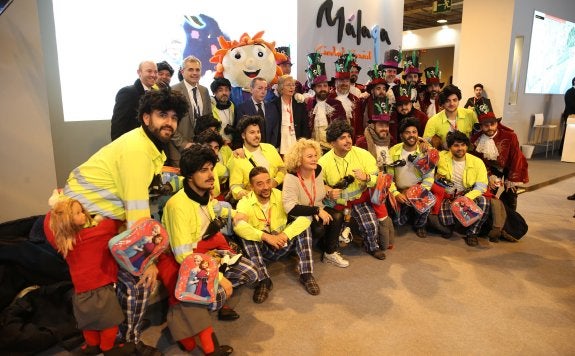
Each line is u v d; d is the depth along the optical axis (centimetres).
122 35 367
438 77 496
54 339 196
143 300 187
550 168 690
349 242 327
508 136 366
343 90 419
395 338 211
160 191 203
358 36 624
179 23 404
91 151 366
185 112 187
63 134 347
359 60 636
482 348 203
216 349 191
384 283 272
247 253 255
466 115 375
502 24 745
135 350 194
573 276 283
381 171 348
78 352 198
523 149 795
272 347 204
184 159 196
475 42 783
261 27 486
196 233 210
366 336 213
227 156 311
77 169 184
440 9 905
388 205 356
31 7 280
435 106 495
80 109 354
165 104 177
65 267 219
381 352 200
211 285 187
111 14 359
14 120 282
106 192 179
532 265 301
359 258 315
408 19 1212
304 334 215
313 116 396
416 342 207
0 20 269
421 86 512
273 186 297
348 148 300
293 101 369
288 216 279
